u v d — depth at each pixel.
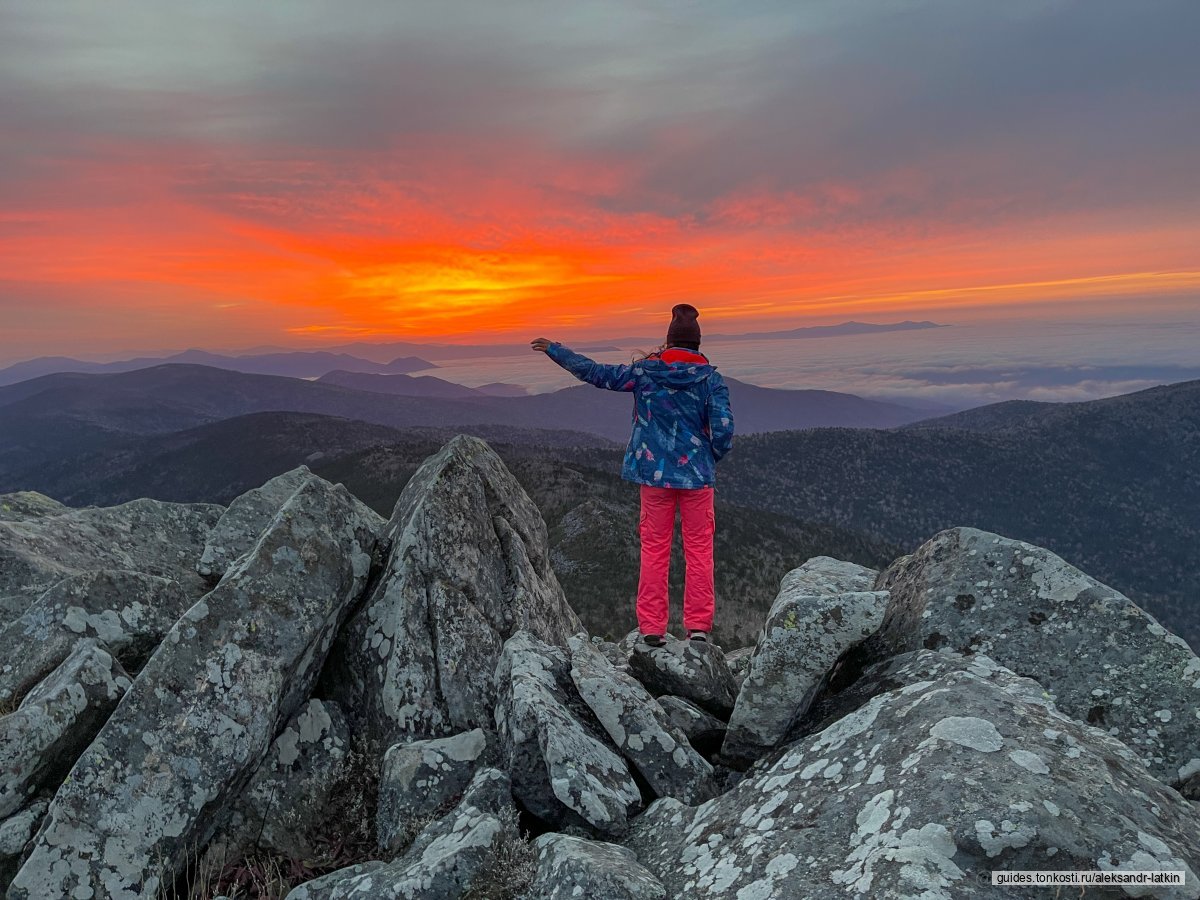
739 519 166.88
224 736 5.64
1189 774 5.36
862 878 3.60
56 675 6.34
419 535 7.83
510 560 8.75
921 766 4.11
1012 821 3.56
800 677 5.99
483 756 6.19
